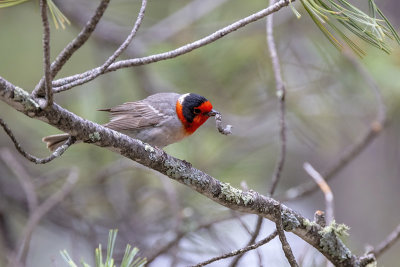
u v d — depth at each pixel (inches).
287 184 563.2
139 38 512.7
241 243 417.7
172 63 487.8
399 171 626.2
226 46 490.0
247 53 491.8
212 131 493.4
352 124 512.1
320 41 472.4
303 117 494.3
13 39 544.7
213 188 234.2
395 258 543.5
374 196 647.1
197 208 447.2
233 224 425.7
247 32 476.4
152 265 388.8
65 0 494.6
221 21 510.9
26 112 191.0
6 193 499.2
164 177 422.3
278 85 297.6
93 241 460.4
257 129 514.9
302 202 655.1
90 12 522.6
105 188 487.8
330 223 245.0
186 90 492.7
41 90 191.0
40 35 544.7
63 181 502.9
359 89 486.0
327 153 515.5
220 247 402.6
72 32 543.2
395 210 635.5
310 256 266.5
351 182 658.2
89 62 539.5
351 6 191.5
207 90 498.9
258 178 497.4
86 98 486.3
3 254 468.8
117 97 504.1
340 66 476.7
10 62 541.6
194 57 488.4
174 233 397.7
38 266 532.1
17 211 498.0
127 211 487.5
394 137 586.9
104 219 497.0
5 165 512.7
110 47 517.7
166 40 502.6
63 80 196.4
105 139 216.4
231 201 234.7
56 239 554.6
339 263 244.8
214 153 479.5
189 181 235.1
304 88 497.4
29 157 188.7
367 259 247.9
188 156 463.2
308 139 503.8
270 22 322.3
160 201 501.4
